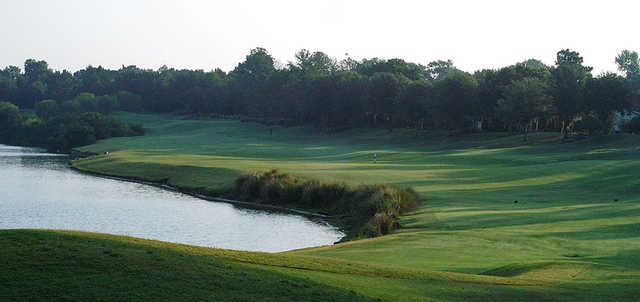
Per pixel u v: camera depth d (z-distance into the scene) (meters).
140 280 14.45
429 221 37.44
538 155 80.38
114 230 43.09
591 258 23.80
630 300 16.56
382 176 59.28
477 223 35.09
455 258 24.83
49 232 17.67
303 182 55.22
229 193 59.69
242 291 14.47
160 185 69.00
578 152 82.62
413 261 24.08
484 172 59.75
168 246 17.95
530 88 98.50
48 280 14.11
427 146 108.00
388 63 176.88
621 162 57.97
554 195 45.38
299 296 14.51
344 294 15.10
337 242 39.00
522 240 28.83
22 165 92.19
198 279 14.94
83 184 69.12
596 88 97.75
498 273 21.25
